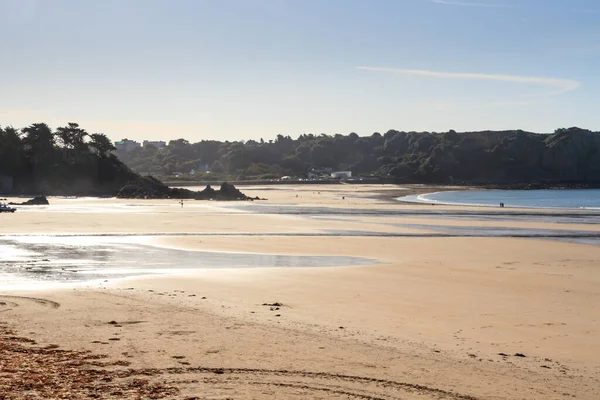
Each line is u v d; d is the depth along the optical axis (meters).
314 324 21.84
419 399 13.84
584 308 25.52
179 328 20.52
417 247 50.66
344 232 64.31
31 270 36.59
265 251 47.31
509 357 17.91
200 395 13.78
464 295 28.53
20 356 16.56
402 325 22.06
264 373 15.62
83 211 98.56
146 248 48.69
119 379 14.79
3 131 190.88
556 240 57.72
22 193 177.75
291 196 178.00
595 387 15.11
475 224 76.88
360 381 15.11
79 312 23.03
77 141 199.50
